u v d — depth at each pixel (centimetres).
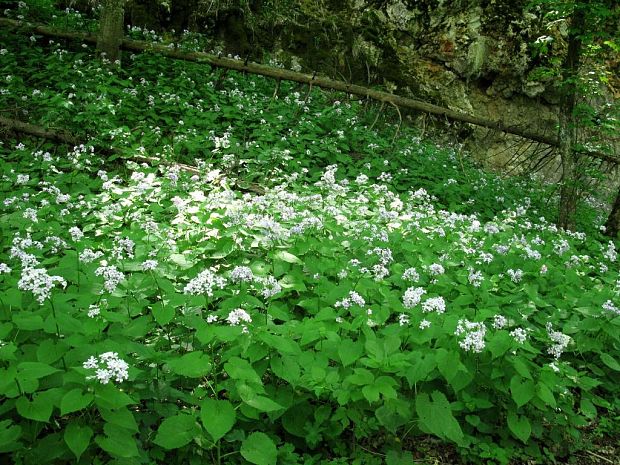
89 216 207
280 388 126
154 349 130
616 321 165
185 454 110
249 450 105
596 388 166
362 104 454
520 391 127
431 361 124
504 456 132
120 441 93
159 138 306
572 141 351
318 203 236
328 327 139
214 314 138
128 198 217
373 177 334
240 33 494
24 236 178
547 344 162
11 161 261
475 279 180
